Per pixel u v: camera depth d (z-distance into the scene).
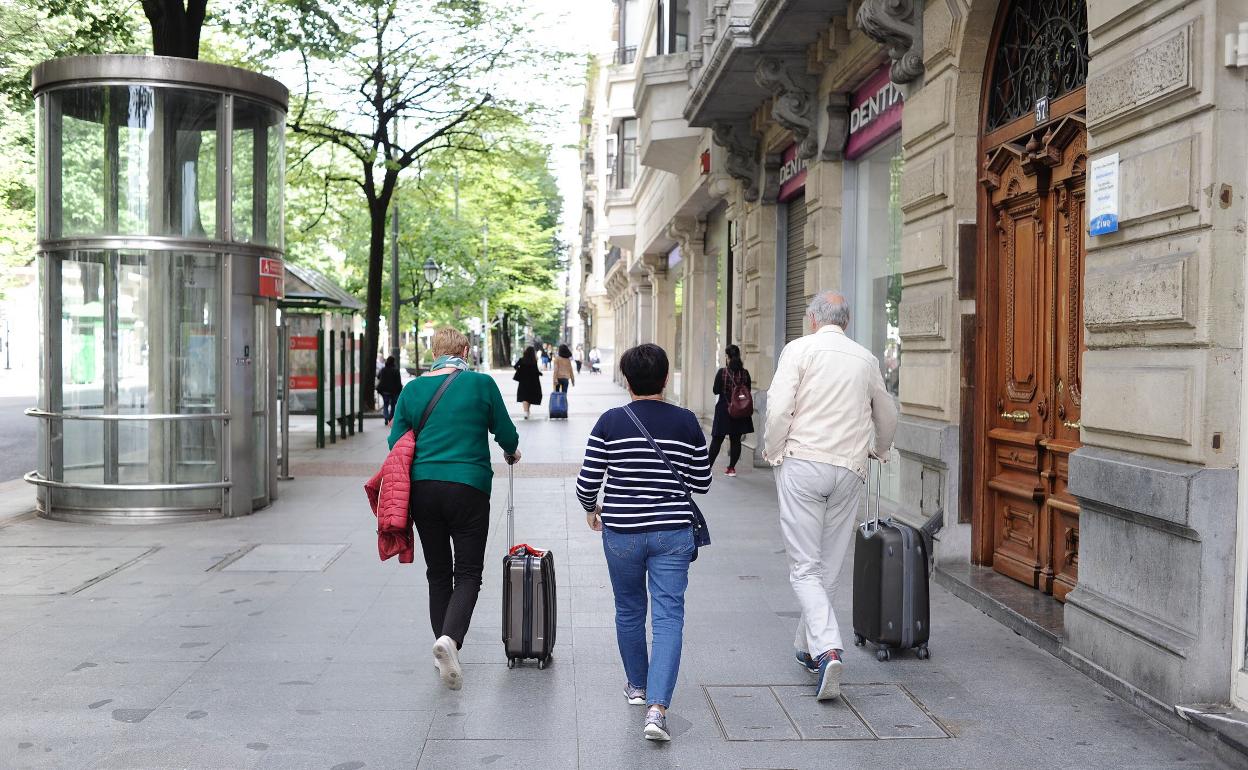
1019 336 7.18
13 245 28.77
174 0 13.08
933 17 8.00
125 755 4.43
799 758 4.43
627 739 4.64
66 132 10.57
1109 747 4.51
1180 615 4.73
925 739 4.63
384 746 4.55
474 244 37.59
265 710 4.98
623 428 4.74
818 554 5.36
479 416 5.55
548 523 10.35
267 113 11.15
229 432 10.70
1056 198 6.62
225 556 8.70
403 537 5.46
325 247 35.56
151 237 10.42
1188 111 4.66
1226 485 4.55
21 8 16.30
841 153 11.88
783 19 10.80
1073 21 6.48
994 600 6.61
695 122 15.70
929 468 8.05
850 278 11.94
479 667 5.67
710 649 6.02
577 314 107.50
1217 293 4.53
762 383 15.52
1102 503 5.25
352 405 21.05
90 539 9.52
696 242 25.33
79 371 10.59
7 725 4.77
